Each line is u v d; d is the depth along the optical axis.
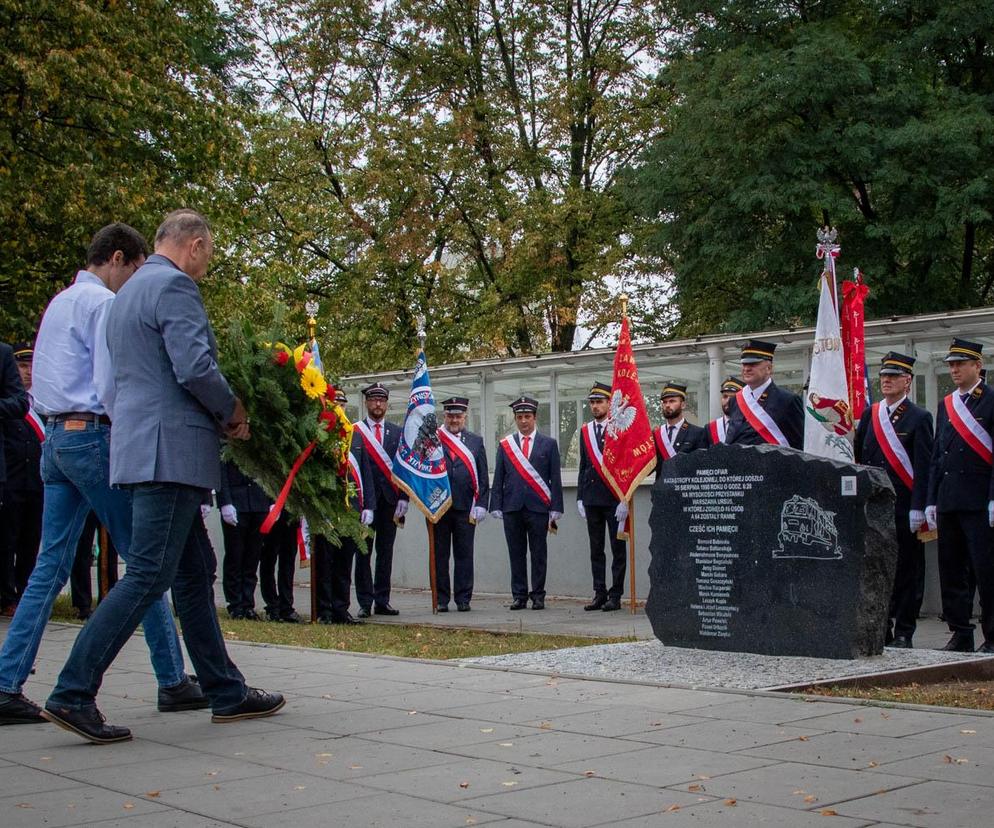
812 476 9.07
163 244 6.57
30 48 19.27
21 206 19.42
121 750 6.03
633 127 29.48
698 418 16.17
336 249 31.48
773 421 11.46
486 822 4.59
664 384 16.52
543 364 17.62
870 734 6.15
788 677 8.05
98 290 7.02
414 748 5.95
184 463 6.23
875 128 22.94
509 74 30.88
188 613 6.66
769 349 11.59
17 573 13.93
